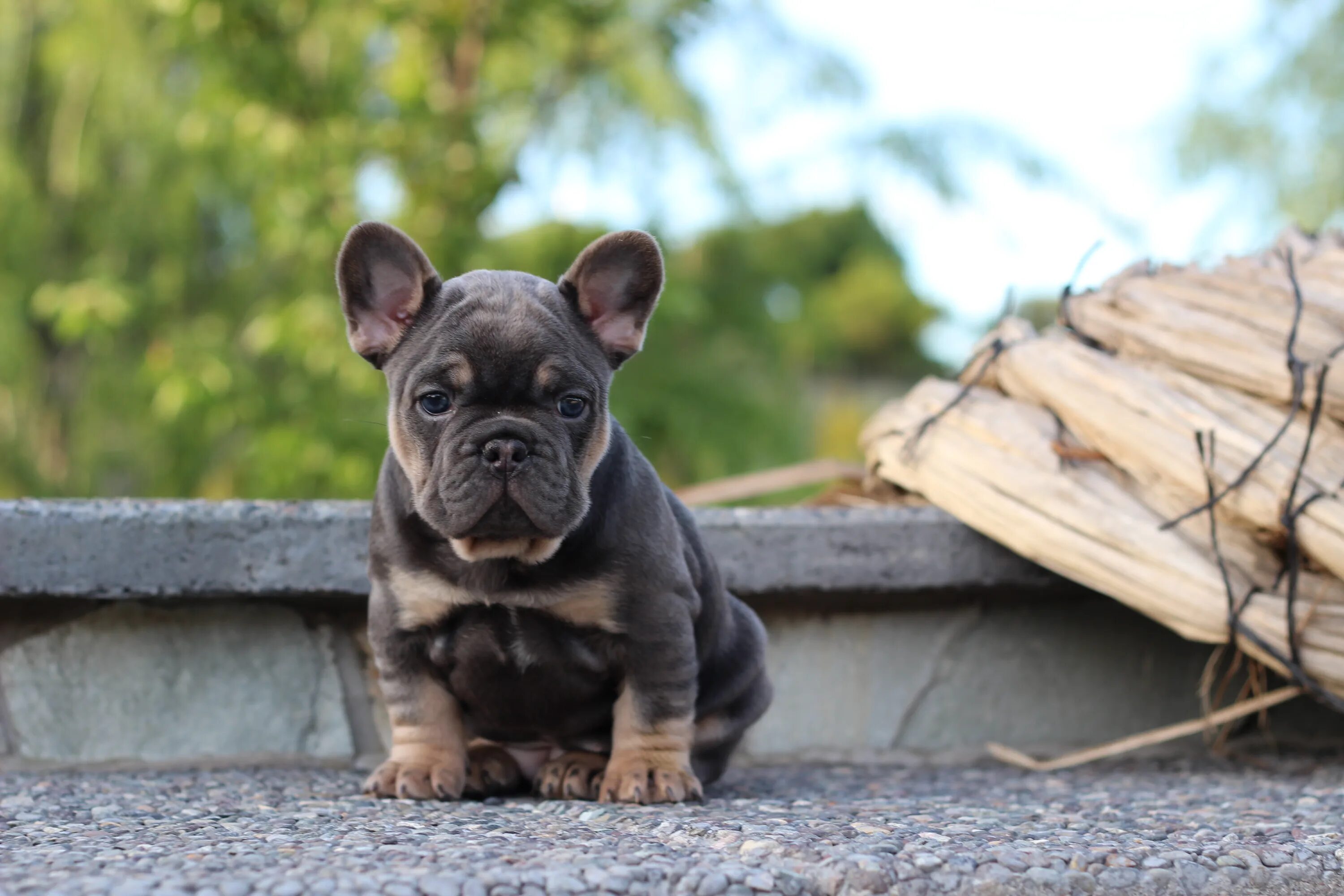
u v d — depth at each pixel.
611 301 1.18
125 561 1.27
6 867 0.93
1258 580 1.27
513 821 1.06
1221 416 1.29
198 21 2.25
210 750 1.33
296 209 2.34
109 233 2.83
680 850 0.98
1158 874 0.98
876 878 0.95
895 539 1.35
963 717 1.42
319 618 1.34
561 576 1.12
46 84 2.90
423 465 1.12
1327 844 1.02
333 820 1.06
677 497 1.25
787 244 3.17
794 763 1.40
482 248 2.38
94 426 2.81
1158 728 1.43
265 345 2.34
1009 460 1.33
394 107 2.48
